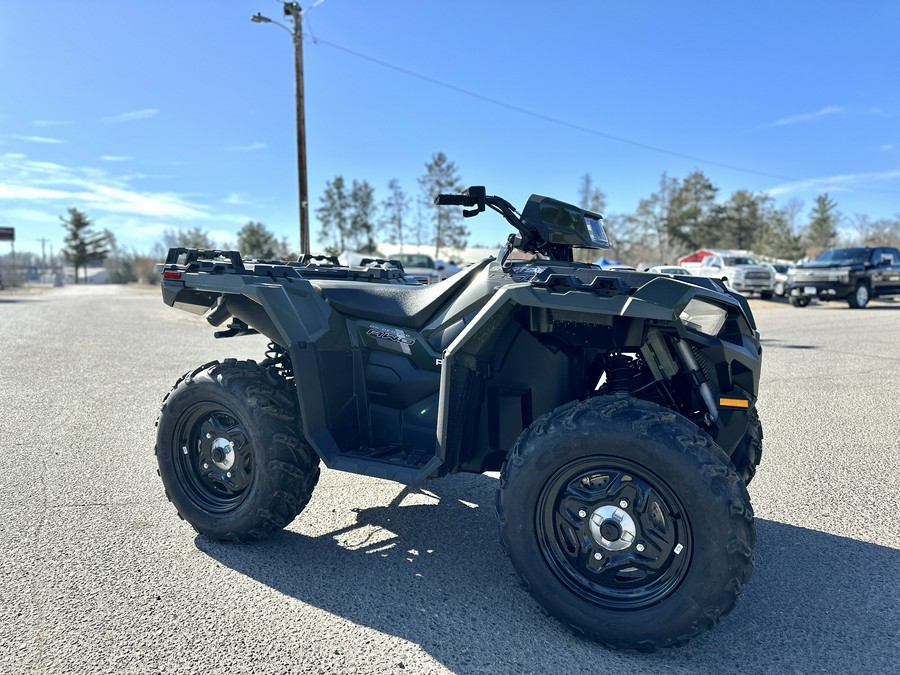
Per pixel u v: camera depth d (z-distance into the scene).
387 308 3.28
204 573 3.00
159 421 3.38
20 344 11.16
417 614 2.68
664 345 2.72
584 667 2.34
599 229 3.48
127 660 2.32
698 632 2.30
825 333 13.02
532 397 2.99
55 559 3.11
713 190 75.62
